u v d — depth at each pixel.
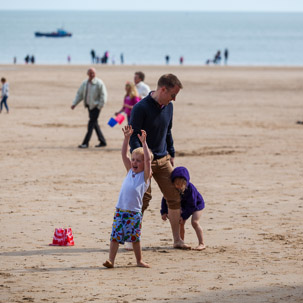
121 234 13.05
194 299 10.38
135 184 13.20
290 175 25.84
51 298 10.59
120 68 119.75
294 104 61.12
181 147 34.09
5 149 32.50
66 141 36.22
